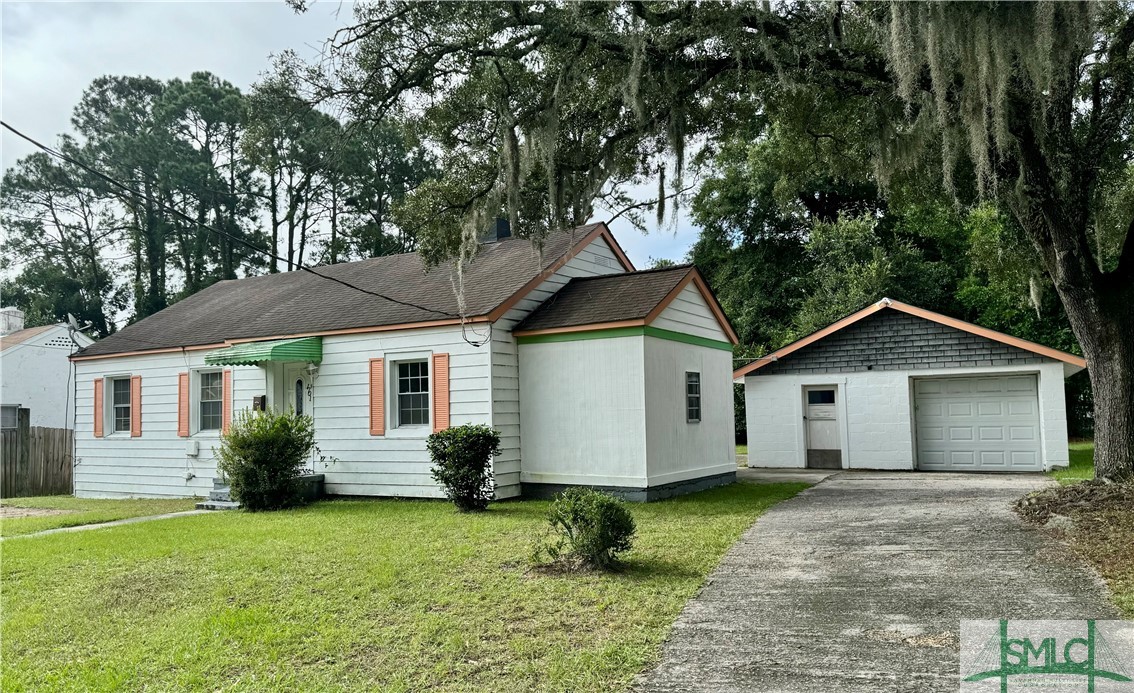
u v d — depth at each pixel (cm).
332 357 1360
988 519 834
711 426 1394
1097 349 867
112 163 3522
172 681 487
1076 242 872
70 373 2591
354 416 1332
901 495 1105
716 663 470
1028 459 1606
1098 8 672
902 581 614
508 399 1235
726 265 3083
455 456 1073
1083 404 2519
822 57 869
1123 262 867
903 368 1686
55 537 966
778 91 1027
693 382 1337
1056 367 1539
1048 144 848
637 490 1143
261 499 1206
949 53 730
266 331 1434
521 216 1015
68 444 1888
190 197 3609
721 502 1113
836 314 2403
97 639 574
